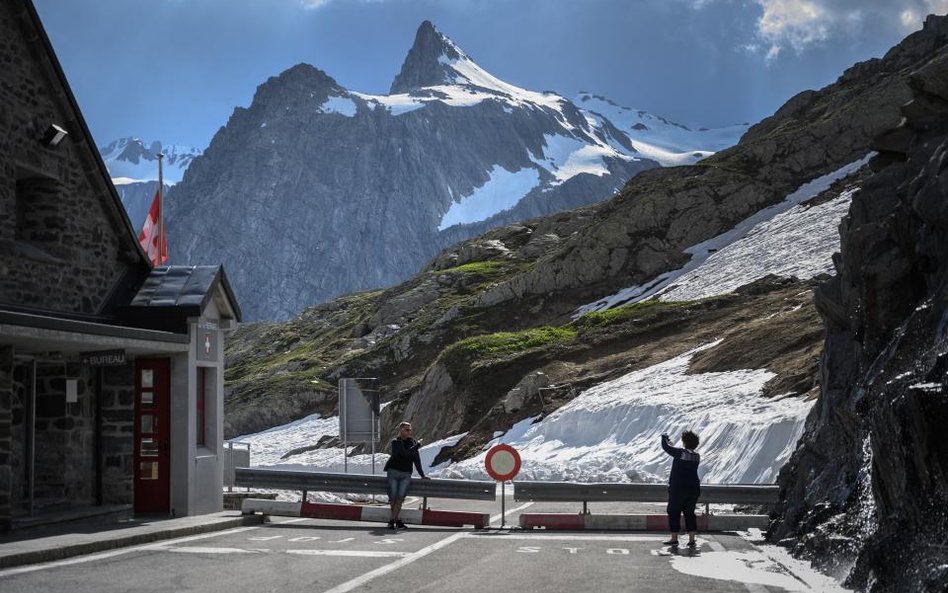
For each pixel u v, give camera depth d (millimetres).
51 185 20312
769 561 14258
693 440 16672
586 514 20047
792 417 32500
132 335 18500
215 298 22141
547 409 52844
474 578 12516
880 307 14977
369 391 34906
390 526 19719
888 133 17578
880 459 11094
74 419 20172
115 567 13305
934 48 103500
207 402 22000
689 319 64625
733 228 87500
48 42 19750
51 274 19891
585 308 85500
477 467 39438
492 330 89500
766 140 95000
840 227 18312
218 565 13625
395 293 119375
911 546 10062
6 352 16250
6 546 14234
